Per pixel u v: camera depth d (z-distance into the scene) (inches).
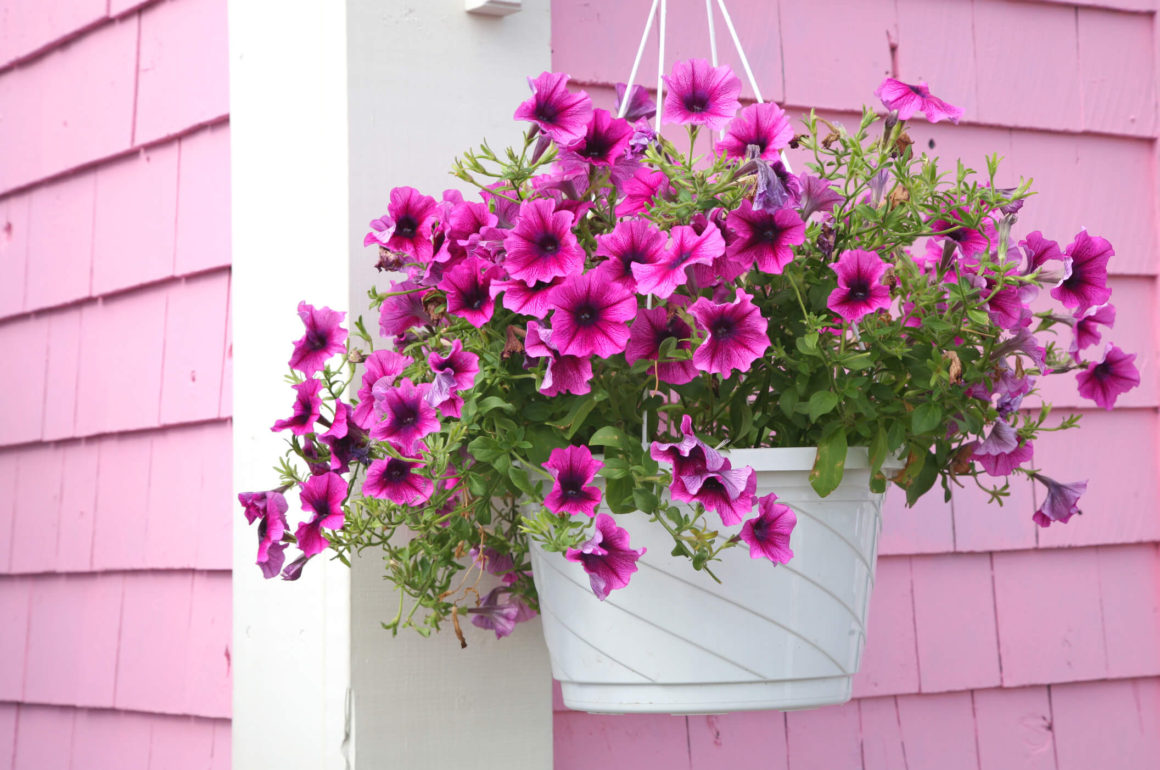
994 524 68.6
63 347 77.0
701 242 37.6
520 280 38.9
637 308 39.8
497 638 50.8
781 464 39.6
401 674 48.6
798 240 39.2
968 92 69.7
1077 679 69.6
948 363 39.9
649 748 60.4
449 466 42.5
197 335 67.1
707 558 38.8
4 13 82.0
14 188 80.7
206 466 66.2
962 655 67.2
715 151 42.4
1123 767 70.6
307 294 51.2
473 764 49.8
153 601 69.1
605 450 40.6
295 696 50.6
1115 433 71.6
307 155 51.6
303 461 52.5
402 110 50.3
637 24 62.4
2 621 81.5
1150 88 74.5
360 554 46.9
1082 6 73.2
